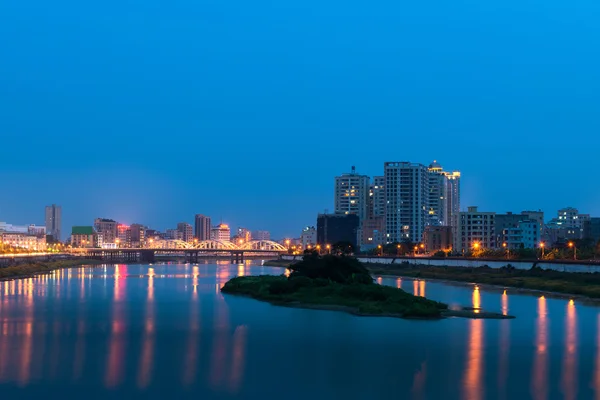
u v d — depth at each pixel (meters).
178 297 136.12
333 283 135.00
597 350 71.31
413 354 69.38
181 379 58.78
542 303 120.06
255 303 121.81
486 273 191.25
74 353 70.19
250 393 54.38
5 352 70.62
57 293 147.00
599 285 140.00
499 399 52.66
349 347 73.19
